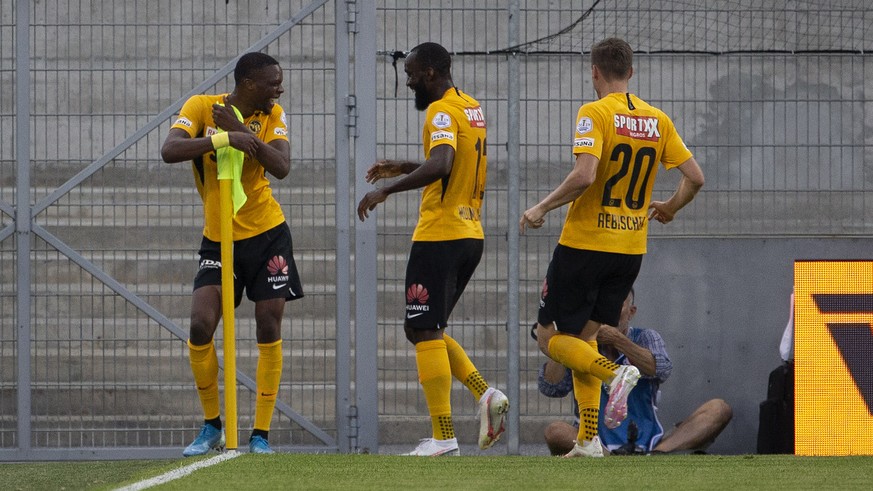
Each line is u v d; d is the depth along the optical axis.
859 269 16.41
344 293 21.64
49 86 22.33
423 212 17.11
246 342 22.50
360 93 21.64
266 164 15.30
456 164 16.80
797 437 16.25
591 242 16.09
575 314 16.36
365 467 13.84
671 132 16.75
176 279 22.16
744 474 13.31
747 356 22.03
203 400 16.50
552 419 22.25
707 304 22.05
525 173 22.19
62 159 22.02
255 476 12.92
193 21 22.22
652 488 12.05
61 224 21.97
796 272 16.47
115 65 22.31
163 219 22.16
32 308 21.86
